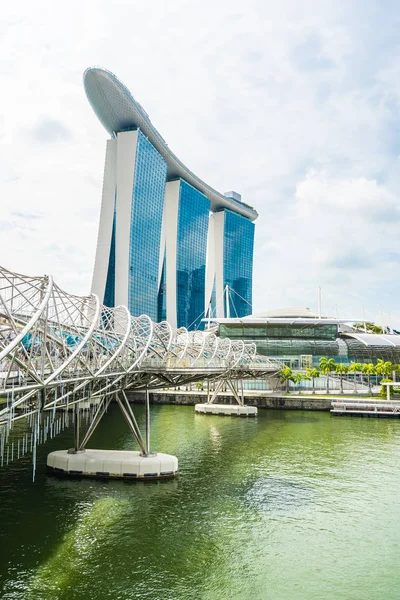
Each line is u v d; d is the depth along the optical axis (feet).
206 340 298.15
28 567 91.45
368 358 459.73
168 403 372.79
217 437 224.12
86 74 560.20
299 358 448.24
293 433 234.58
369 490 140.77
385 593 85.30
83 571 90.68
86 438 161.07
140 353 169.68
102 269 620.90
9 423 80.33
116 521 115.14
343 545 104.42
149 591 84.43
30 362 87.20
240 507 126.11
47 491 136.26
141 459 151.12
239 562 96.02
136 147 614.75
